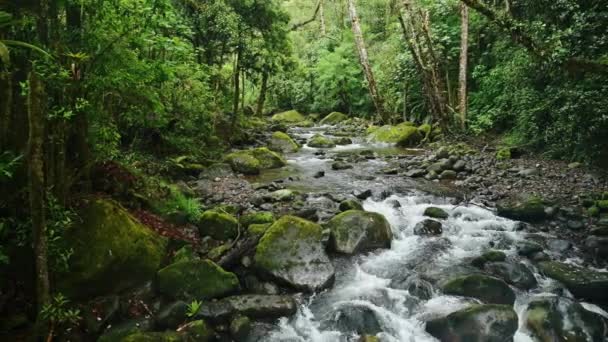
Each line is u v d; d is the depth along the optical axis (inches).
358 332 166.9
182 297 173.6
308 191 319.0
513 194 308.0
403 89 676.1
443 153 436.8
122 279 173.6
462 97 527.8
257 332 163.5
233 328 160.9
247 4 491.2
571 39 316.8
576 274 195.8
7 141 146.3
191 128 398.9
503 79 458.3
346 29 1007.6
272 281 193.3
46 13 151.3
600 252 217.9
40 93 122.4
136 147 325.4
